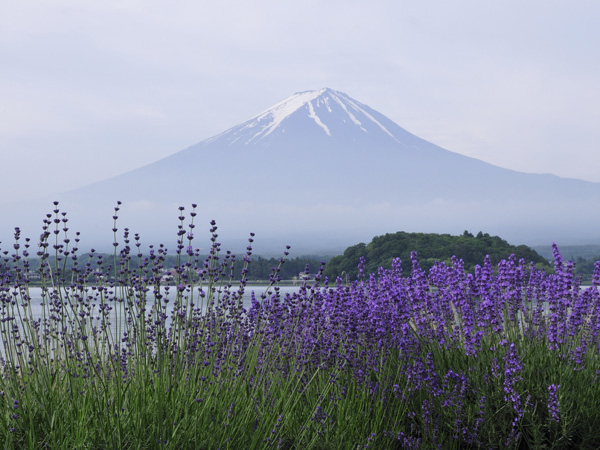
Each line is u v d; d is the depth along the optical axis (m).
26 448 3.63
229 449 4.04
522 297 6.66
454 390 5.30
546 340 6.25
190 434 3.89
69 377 4.21
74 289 4.46
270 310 5.32
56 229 4.41
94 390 4.15
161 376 4.17
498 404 5.31
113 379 4.43
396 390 5.41
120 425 3.75
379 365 5.79
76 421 3.72
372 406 5.39
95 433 3.70
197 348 4.64
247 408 4.53
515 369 5.23
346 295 5.76
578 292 6.36
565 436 5.00
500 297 6.49
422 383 5.50
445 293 6.57
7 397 3.99
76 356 4.51
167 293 4.48
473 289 6.42
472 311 6.20
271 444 4.38
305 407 5.25
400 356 5.86
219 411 4.21
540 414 5.32
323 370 5.68
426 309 6.55
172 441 3.77
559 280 6.16
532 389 5.41
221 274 5.03
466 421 5.27
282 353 5.55
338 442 4.81
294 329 5.52
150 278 4.49
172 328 4.43
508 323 6.42
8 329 4.38
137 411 3.88
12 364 4.22
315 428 4.91
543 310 6.56
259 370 5.29
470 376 5.66
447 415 5.28
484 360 5.79
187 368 4.58
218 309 5.06
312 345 5.45
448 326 6.51
